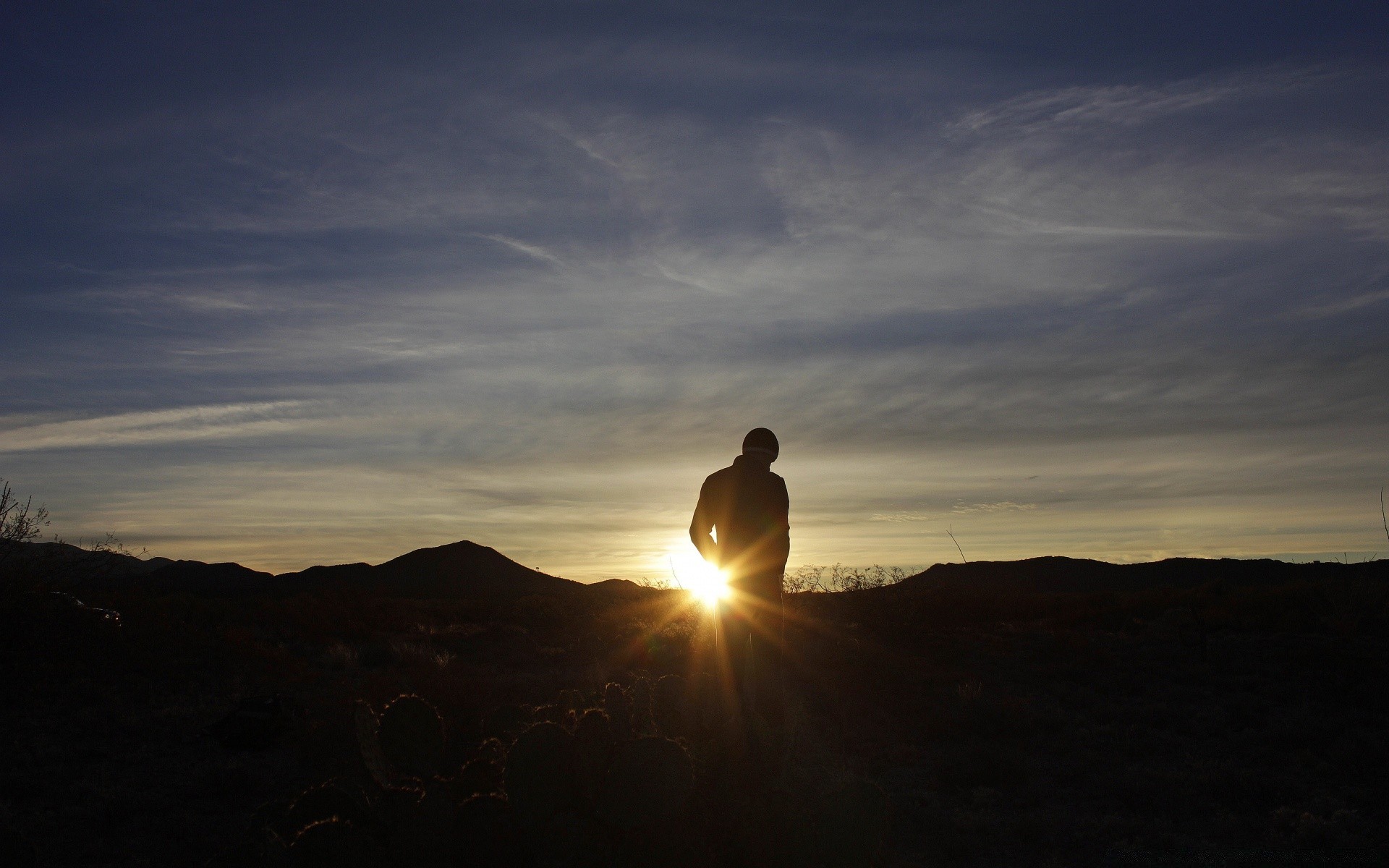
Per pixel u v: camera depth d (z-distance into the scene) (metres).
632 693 5.90
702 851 4.05
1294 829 7.10
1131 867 6.46
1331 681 13.13
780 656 6.02
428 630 26.83
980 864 6.77
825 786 7.63
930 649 17.67
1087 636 18.00
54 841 7.20
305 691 14.43
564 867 3.84
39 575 15.55
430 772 4.76
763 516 6.04
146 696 13.48
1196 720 11.23
